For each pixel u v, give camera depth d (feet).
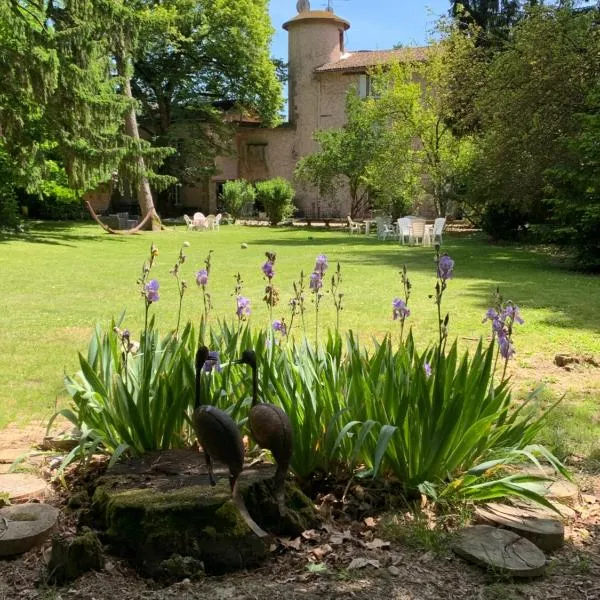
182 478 9.79
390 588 8.34
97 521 9.45
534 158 58.90
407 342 12.53
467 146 86.02
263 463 10.84
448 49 86.17
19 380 18.89
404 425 10.62
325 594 8.18
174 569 8.44
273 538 9.23
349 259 55.11
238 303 13.58
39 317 28.55
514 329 26.58
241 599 8.03
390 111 94.43
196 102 126.82
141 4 116.57
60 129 68.59
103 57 70.49
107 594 8.16
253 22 123.13
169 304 31.94
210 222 99.60
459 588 8.38
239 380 12.41
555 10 59.88
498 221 73.77
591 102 50.93
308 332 25.36
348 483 10.59
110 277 42.75
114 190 131.34
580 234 46.32
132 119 90.68
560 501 10.92
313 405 11.25
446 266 11.23
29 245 63.77
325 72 135.85
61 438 13.41
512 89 61.46
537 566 8.64
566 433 14.76
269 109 129.49
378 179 95.91
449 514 10.15
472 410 10.69
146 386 11.23
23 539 9.11
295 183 140.36
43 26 64.18
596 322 28.14
